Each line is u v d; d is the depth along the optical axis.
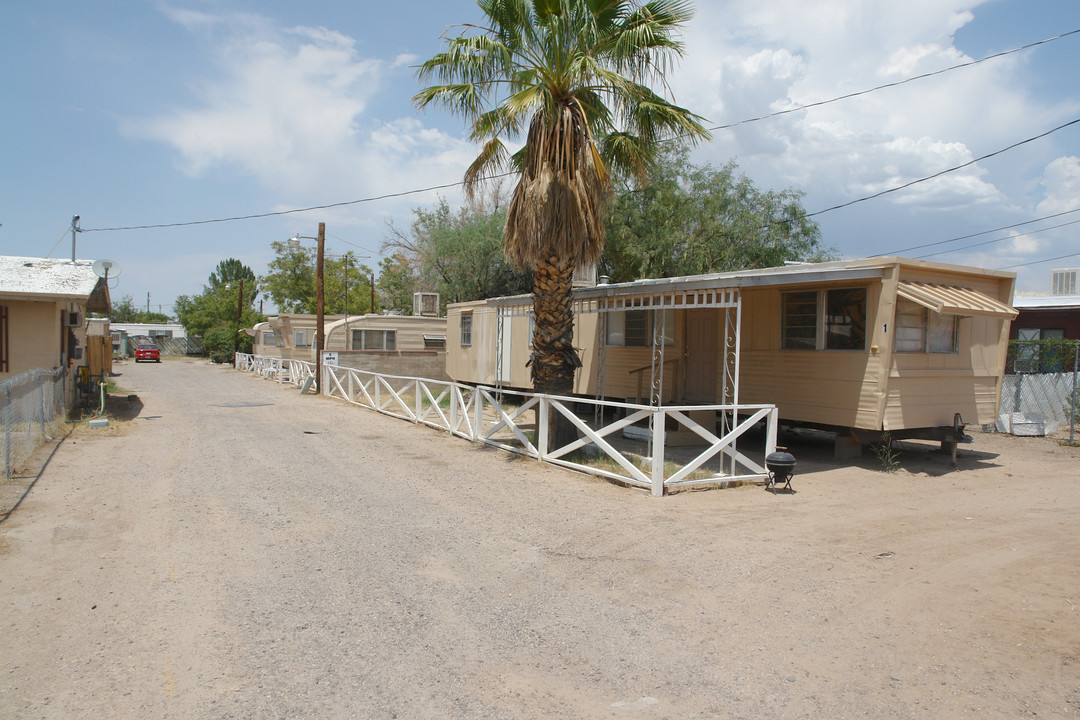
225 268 81.19
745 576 5.02
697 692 3.41
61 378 12.50
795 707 3.28
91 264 14.37
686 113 9.40
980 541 5.87
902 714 3.21
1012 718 3.16
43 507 6.59
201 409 15.61
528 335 16.36
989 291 10.52
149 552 5.38
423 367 24.31
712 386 11.77
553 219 8.77
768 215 22.53
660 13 8.83
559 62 8.88
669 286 9.62
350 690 3.38
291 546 5.61
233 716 3.13
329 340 23.92
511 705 3.27
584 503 7.12
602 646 3.91
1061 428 13.22
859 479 8.60
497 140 9.98
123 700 3.25
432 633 4.05
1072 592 4.68
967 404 10.21
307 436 11.56
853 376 9.48
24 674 3.48
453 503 7.09
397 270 37.94
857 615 4.34
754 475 8.28
